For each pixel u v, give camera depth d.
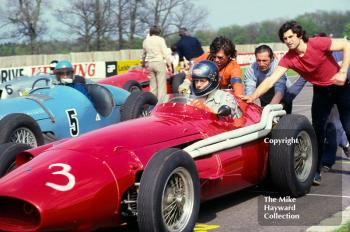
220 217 6.25
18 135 8.07
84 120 9.51
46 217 4.64
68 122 9.18
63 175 4.91
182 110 6.40
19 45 33.34
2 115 8.41
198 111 6.39
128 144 5.45
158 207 4.90
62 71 9.83
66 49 34.66
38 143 8.32
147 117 6.37
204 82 6.58
